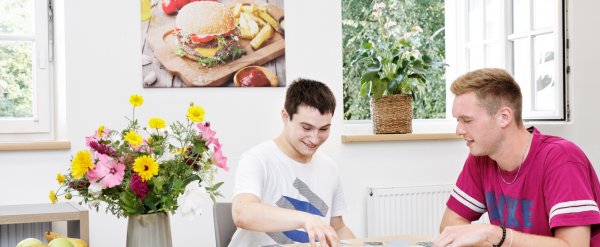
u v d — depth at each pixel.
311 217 1.78
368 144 3.27
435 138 3.38
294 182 2.20
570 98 3.54
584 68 3.56
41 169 2.72
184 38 2.91
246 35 3.00
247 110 3.02
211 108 2.96
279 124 3.07
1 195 2.66
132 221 1.54
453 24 3.86
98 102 2.81
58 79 2.89
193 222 2.92
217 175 2.95
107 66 2.82
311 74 3.13
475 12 3.78
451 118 3.85
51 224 2.73
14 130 2.86
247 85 3.00
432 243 1.86
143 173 1.47
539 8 3.48
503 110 1.85
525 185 1.88
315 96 2.13
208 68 2.95
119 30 2.84
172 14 2.90
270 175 2.17
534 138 1.89
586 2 3.56
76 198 2.75
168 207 1.53
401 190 3.27
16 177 2.68
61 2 2.80
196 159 1.59
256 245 2.10
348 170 3.23
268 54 3.04
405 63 3.30
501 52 3.54
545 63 3.51
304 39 3.11
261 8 3.03
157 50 2.88
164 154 1.55
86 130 2.79
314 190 2.23
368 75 3.30
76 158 1.46
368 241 1.91
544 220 1.86
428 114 3.84
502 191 1.96
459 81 1.92
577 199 1.74
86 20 2.79
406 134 3.31
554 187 1.79
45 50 2.92
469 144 1.91
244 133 3.01
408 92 3.39
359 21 3.68
